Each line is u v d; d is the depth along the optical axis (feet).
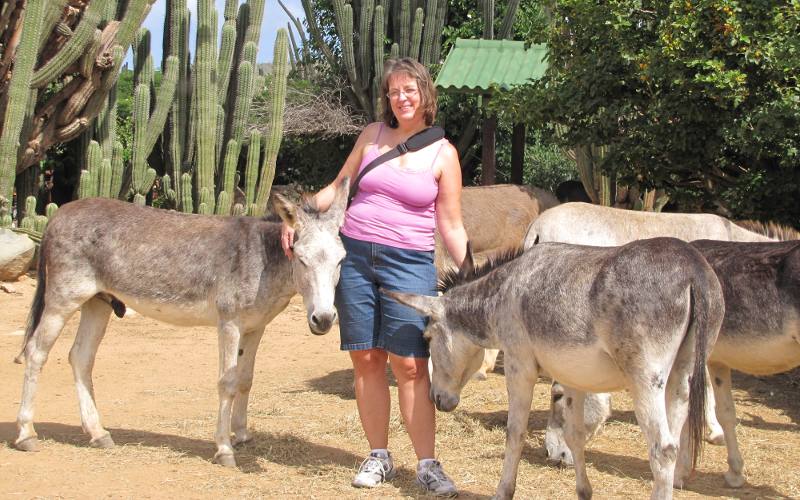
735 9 25.18
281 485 16.34
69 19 45.19
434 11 64.23
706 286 12.82
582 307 13.33
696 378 12.67
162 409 23.24
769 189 27.32
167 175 51.19
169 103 48.49
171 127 50.39
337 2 64.69
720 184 30.37
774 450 19.49
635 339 12.73
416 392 16.46
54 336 18.99
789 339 16.61
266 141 51.44
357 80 66.33
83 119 46.37
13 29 43.50
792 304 16.43
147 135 47.91
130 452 18.52
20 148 43.93
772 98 26.27
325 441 19.74
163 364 29.76
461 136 69.72
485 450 19.19
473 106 65.77
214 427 21.03
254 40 52.42
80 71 44.62
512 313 14.58
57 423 21.33
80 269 18.92
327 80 74.54
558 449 18.15
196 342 33.71
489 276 15.35
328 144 73.51
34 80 42.63
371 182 16.33
